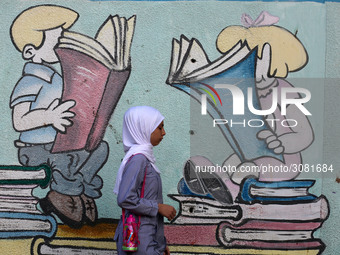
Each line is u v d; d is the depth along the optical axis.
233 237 3.88
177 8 3.79
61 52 3.80
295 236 3.89
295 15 3.82
